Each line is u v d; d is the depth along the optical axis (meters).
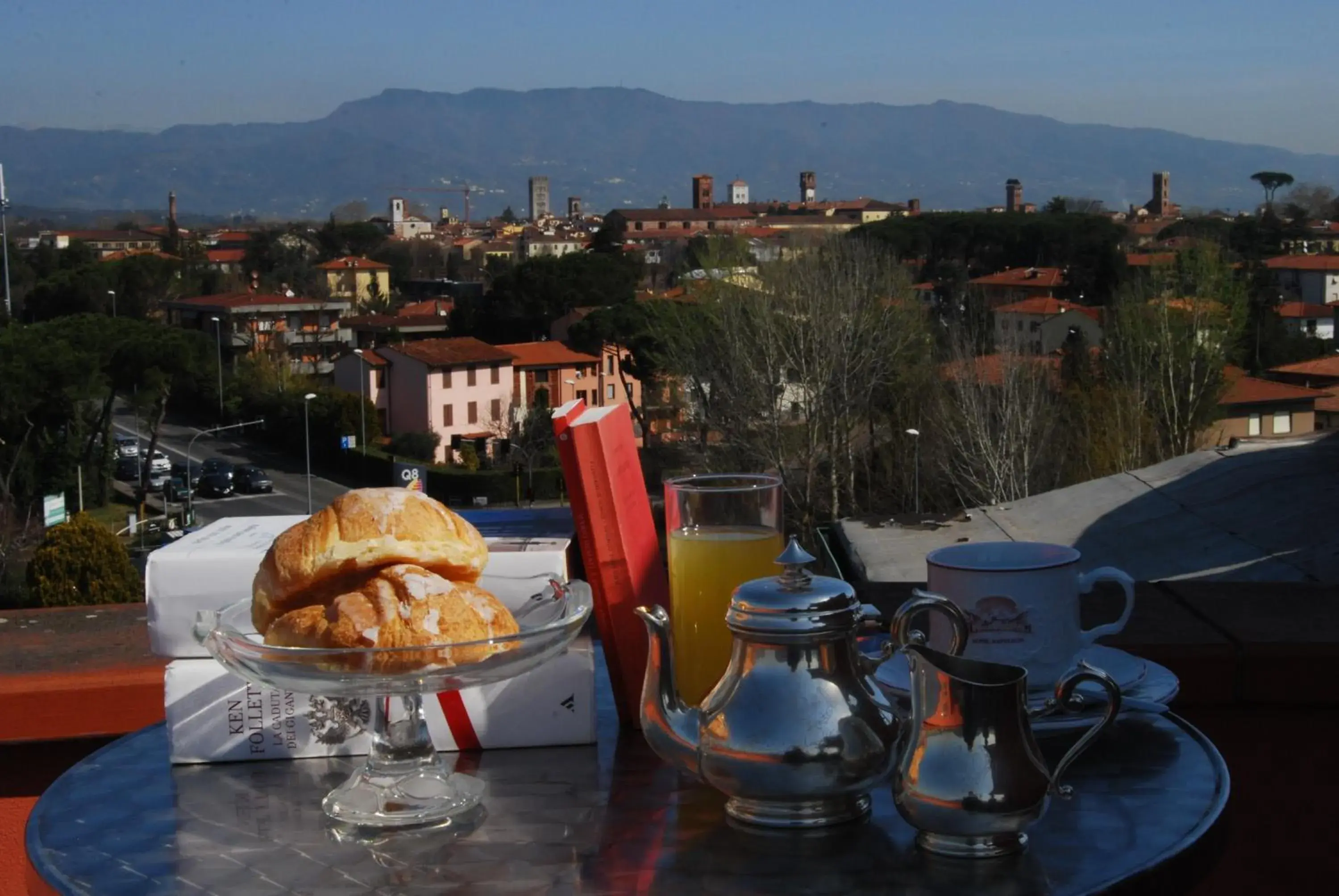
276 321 41.84
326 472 31.12
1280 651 1.36
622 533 1.06
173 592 1.05
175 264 44.62
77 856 0.87
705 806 0.92
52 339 23.28
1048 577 0.99
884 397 17.34
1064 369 19.44
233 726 1.07
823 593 0.85
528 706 1.06
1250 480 5.82
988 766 0.79
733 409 16.36
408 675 0.86
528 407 30.48
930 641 1.01
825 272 17.09
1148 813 0.89
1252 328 30.19
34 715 1.35
